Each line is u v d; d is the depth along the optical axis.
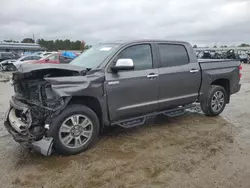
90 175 3.23
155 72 4.60
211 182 3.06
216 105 5.86
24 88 4.00
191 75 5.19
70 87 3.61
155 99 4.69
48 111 3.65
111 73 4.09
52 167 3.46
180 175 3.22
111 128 5.10
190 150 3.98
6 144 4.30
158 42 4.83
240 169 3.38
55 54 17.70
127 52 4.38
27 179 3.17
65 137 3.71
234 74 6.10
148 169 3.38
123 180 3.11
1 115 6.14
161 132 4.84
